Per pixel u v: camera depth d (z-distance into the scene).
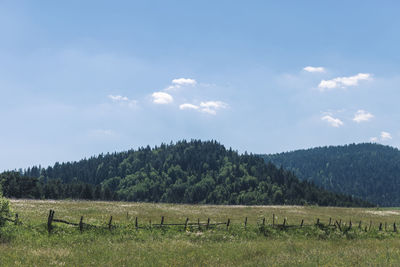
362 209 84.06
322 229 29.11
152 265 13.82
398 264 14.48
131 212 45.12
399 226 45.06
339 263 14.93
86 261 14.02
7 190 121.50
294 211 65.81
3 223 19.12
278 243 21.81
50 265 13.08
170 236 22.83
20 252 14.91
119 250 16.58
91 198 163.50
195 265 14.07
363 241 25.45
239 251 17.86
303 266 14.27
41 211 38.97
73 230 21.09
